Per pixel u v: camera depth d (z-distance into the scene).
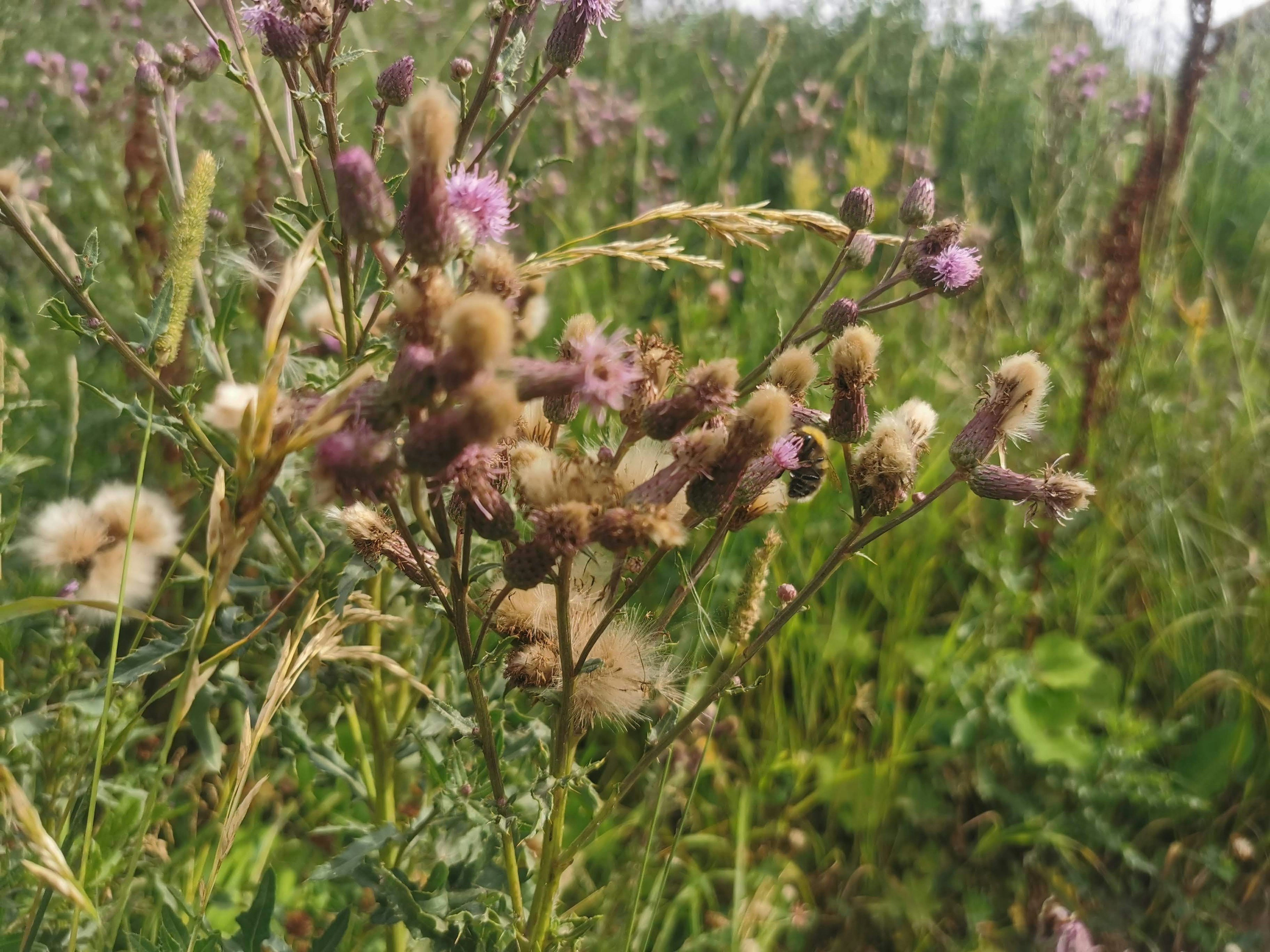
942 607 0.43
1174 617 0.41
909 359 0.51
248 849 0.31
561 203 0.61
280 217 0.26
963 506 0.43
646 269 0.57
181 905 0.23
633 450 0.22
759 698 0.38
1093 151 0.63
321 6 0.23
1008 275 0.57
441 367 0.15
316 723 0.35
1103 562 0.43
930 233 0.28
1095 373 0.45
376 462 0.15
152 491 0.35
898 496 0.20
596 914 0.30
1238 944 0.33
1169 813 0.37
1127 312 0.45
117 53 0.56
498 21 0.27
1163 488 0.44
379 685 0.28
